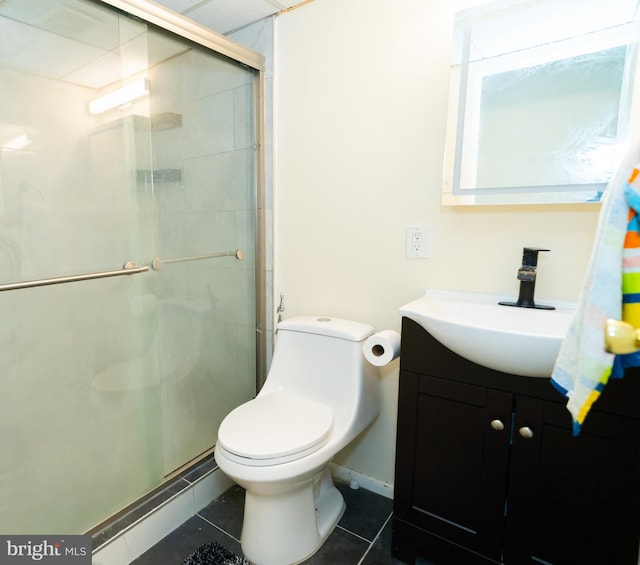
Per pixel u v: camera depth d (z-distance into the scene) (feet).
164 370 5.15
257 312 6.26
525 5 3.81
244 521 4.37
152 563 4.24
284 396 4.91
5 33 3.51
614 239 1.85
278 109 5.65
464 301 4.32
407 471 4.00
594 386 1.83
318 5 5.11
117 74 4.32
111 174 4.38
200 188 5.35
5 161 3.60
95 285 4.33
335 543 4.48
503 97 4.00
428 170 4.56
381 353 4.38
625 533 3.02
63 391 4.16
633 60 3.43
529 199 3.96
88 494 4.42
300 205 5.62
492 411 3.49
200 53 5.10
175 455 5.36
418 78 4.52
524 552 3.45
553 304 3.97
